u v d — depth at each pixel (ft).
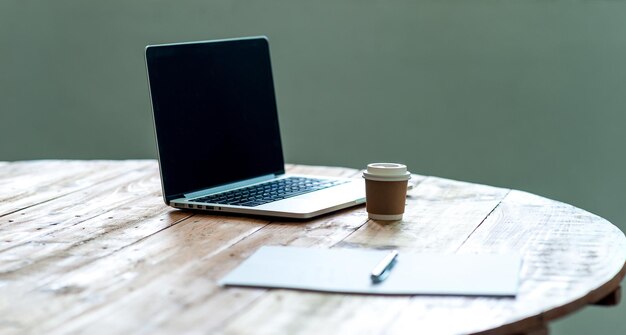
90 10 10.12
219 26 9.77
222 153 5.01
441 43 9.12
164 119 4.67
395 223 4.27
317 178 5.34
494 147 9.18
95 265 3.58
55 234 4.11
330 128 9.66
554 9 8.73
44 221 4.40
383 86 9.40
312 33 9.50
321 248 3.78
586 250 3.74
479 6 8.93
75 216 4.50
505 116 9.08
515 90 9.00
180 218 4.42
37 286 3.31
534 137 9.04
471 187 5.26
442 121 9.29
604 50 8.68
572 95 8.84
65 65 10.34
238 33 9.71
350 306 3.02
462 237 3.98
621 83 8.70
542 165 9.08
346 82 9.51
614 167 8.87
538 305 3.02
